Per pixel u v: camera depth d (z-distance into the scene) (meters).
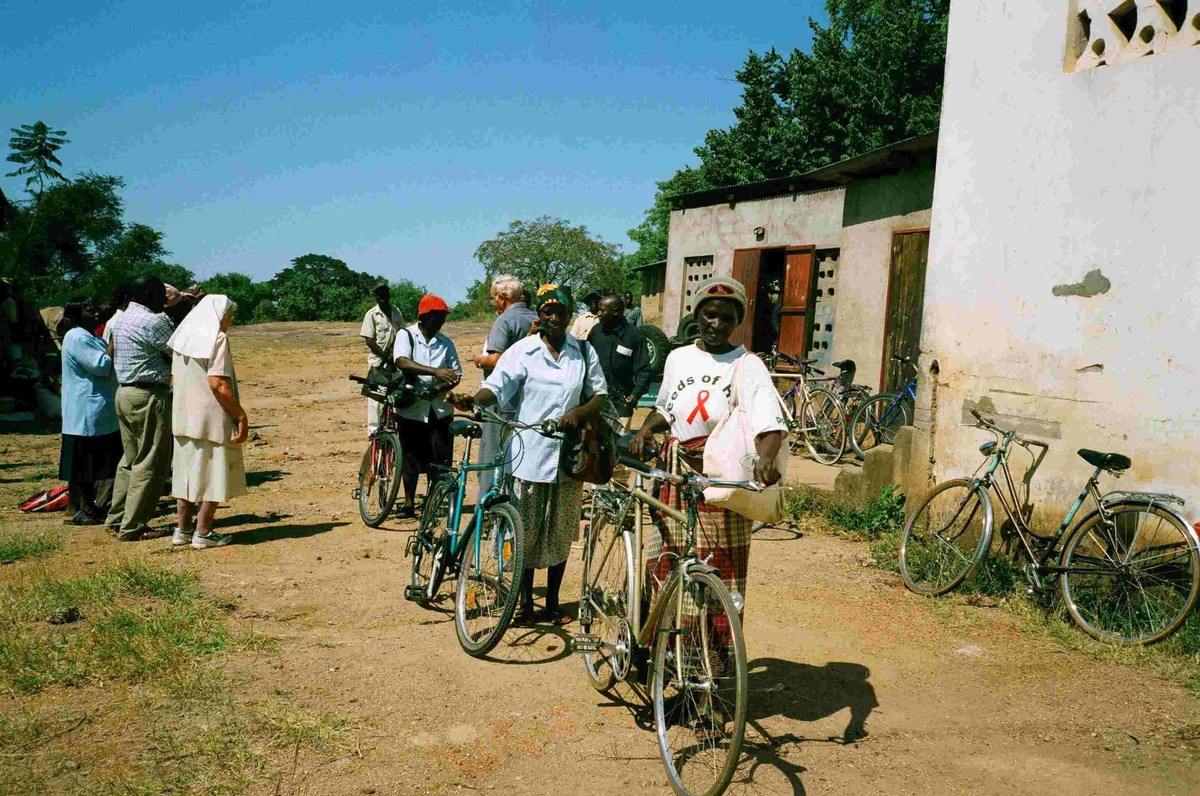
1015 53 5.98
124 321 6.71
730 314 3.87
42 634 4.69
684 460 3.91
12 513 7.95
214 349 6.37
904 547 6.23
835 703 4.24
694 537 3.73
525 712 4.04
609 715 4.03
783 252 13.34
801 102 29.09
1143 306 5.30
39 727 3.68
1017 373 5.98
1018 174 5.97
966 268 6.34
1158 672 4.61
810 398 10.47
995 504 6.10
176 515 7.76
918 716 4.12
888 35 27.75
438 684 4.29
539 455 4.85
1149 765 3.68
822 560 6.68
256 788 3.30
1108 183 5.47
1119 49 5.46
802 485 8.50
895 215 10.59
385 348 10.84
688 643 3.50
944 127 6.56
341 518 7.77
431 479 5.62
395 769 3.50
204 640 4.66
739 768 3.57
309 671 4.38
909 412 9.33
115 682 4.15
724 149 32.03
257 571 6.02
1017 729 4.01
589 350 5.01
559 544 5.07
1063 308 5.71
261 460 10.64
